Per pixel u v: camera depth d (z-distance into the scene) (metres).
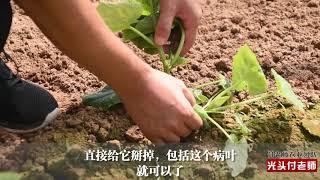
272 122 1.55
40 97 1.52
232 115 1.57
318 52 1.79
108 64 1.21
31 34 1.85
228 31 1.89
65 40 1.18
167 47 1.65
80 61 1.22
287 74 1.71
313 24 1.91
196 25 1.58
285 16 1.96
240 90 1.58
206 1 2.04
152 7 1.57
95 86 1.67
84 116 1.54
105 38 1.18
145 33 1.59
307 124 1.53
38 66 1.73
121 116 1.55
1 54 1.72
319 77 1.71
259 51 1.79
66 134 1.49
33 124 1.50
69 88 1.65
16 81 1.52
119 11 1.45
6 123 1.50
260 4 2.03
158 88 1.29
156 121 1.32
